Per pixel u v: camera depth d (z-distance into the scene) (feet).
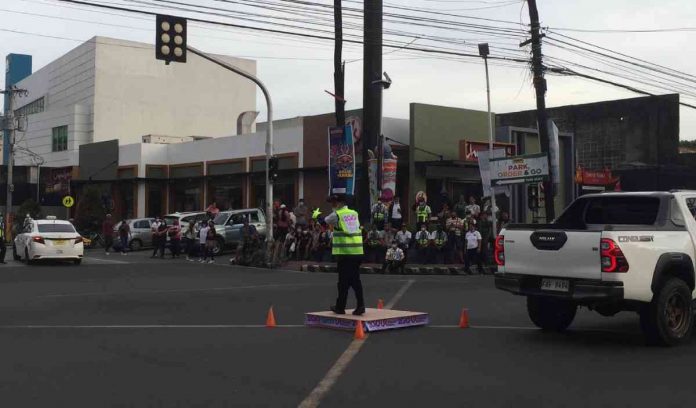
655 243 29.48
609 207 34.63
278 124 125.29
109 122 160.15
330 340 31.19
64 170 152.46
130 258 92.48
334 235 35.45
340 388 22.53
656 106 128.06
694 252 31.09
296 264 79.66
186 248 91.45
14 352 28.40
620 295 27.96
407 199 92.68
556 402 20.93
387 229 78.43
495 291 52.65
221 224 97.60
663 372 24.95
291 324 36.17
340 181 79.46
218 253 96.53
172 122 169.17
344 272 35.04
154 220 111.65
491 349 29.19
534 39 72.79
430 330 34.14
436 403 20.79
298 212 90.02
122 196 138.51
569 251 29.22
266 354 28.02
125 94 162.50
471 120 97.25
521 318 38.37
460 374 24.56
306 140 103.35
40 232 79.56
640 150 129.80
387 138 92.79
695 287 31.07
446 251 77.15
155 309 42.24
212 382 23.29
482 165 79.97
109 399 21.18
